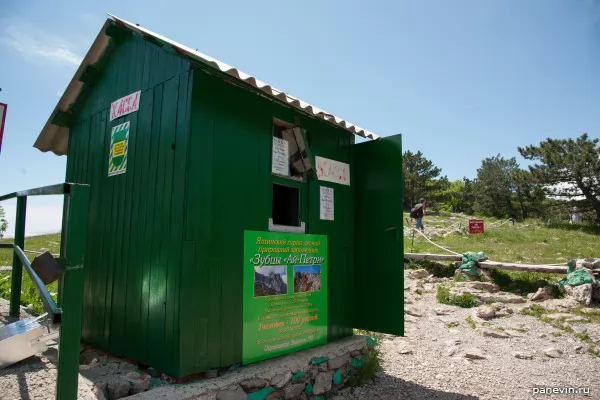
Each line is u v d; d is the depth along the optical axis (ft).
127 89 14.62
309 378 14.76
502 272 36.47
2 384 9.52
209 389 11.33
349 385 16.74
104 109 15.71
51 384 9.61
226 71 11.76
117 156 14.58
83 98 16.98
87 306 15.08
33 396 8.95
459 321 27.48
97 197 15.33
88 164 16.15
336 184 17.83
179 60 12.60
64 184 7.28
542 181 100.99
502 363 20.25
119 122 14.75
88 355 14.10
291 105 14.29
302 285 15.57
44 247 46.91
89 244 15.43
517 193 136.26
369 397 15.94
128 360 13.15
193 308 11.72
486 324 26.32
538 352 21.77
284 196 17.11
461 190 184.14
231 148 13.21
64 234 12.93
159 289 12.06
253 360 13.51
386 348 22.35
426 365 19.85
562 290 31.30
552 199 110.52
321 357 15.26
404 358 20.88
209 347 12.11
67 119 17.60
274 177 14.89
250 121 13.98
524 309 29.14
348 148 18.75
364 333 22.45
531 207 127.44
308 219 16.19
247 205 13.65
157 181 12.67
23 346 10.61
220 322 12.50
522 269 34.73
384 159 18.11
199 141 12.16
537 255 50.42
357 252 18.54
